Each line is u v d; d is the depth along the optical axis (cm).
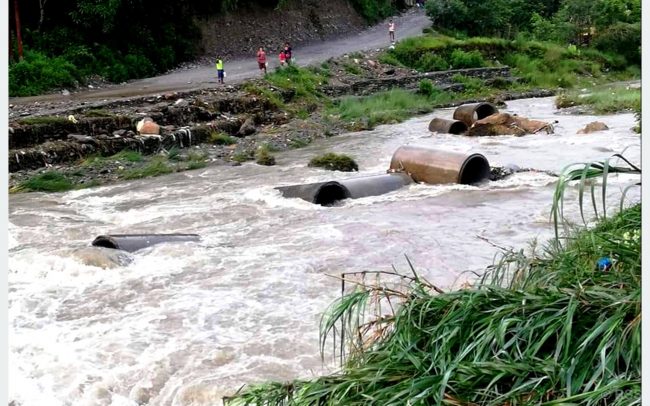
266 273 791
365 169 1509
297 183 1354
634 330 307
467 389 323
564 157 1513
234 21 3494
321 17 3966
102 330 654
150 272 807
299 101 2481
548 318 337
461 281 743
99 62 2764
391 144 1845
